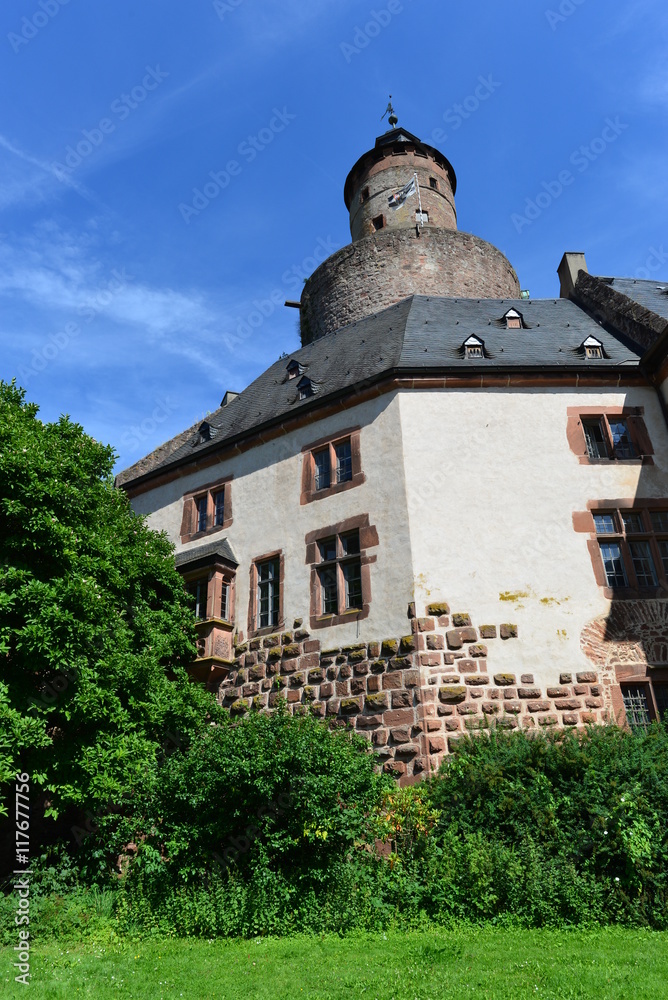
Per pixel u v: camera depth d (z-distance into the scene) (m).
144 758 11.89
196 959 8.33
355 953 8.15
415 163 32.75
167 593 16.36
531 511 14.95
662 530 15.03
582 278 22.77
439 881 9.54
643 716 13.39
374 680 13.96
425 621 13.82
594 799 9.62
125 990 7.32
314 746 10.41
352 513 15.74
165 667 15.47
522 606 14.07
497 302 22.38
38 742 10.59
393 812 10.73
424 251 28.00
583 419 16.12
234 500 18.47
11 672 11.33
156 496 20.59
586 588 14.29
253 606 16.73
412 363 16.66
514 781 10.33
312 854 9.95
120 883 11.02
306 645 15.30
